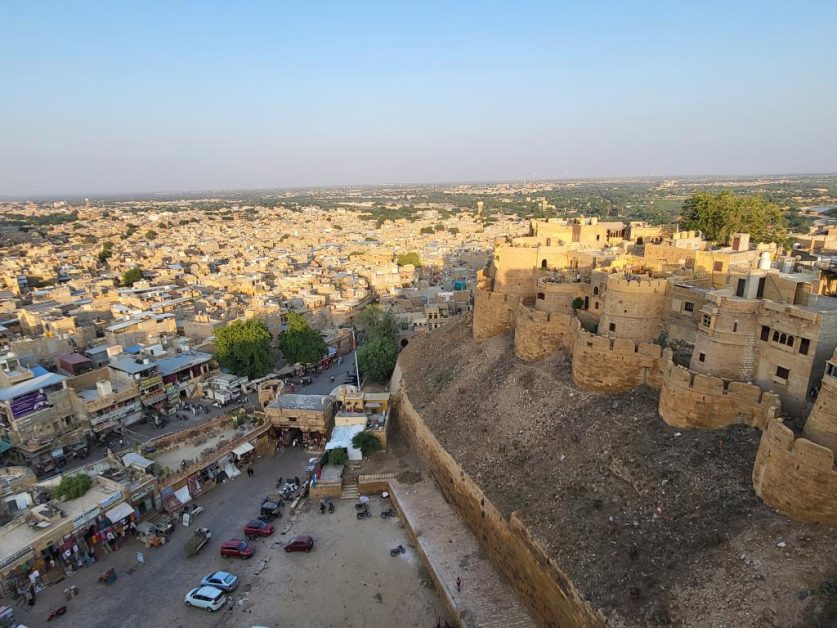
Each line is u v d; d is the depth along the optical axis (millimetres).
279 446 65938
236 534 50094
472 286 123062
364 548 47594
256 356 81562
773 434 31469
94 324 95125
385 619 40062
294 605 41594
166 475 53906
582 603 32281
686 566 30734
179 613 41031
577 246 74562
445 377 66688
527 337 59125
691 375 39531
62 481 48906
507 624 37469
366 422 65062
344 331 108188
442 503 52000
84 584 43844
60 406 64000
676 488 35812
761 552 29172
